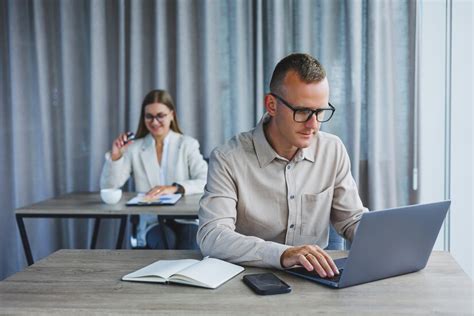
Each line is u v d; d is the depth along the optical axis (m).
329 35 3.21
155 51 3.31
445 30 3.17
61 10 3.33
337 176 1.69
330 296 1.14
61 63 3.40
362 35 3.21
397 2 3.17
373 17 3.11
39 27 3.35
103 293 1.18
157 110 2.93
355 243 1.15
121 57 3.33
